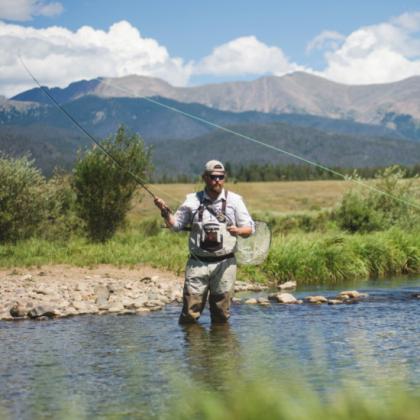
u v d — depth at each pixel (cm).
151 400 482
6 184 1989
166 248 1828
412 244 1792
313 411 233
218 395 485
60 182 2258
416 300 1073
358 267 1605
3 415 448
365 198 2406
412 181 2414
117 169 2119
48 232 2095
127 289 1187
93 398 491
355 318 874
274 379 530
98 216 2127
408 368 564
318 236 1869
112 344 713
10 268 1454
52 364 615
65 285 1202
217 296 852
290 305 1019
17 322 878
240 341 718
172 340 733
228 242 847
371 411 232
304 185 11106
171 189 9369
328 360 605
